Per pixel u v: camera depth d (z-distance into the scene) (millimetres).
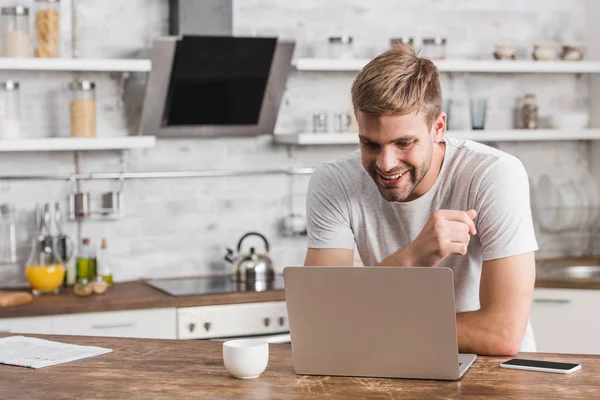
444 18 4707
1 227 4016
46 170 4105
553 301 3893
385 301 1802
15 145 3744
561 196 4574
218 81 4078
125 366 2004
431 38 4391
